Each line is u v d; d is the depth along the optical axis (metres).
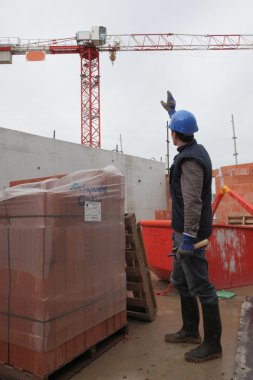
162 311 4.14
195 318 3.17
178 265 3.09
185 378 2.52
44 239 2.45
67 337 2.60
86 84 42.34
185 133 2.80
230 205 10.71
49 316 2.46
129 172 19.06
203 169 2.69
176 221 2.91
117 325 3.23
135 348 3.08
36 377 2.40
